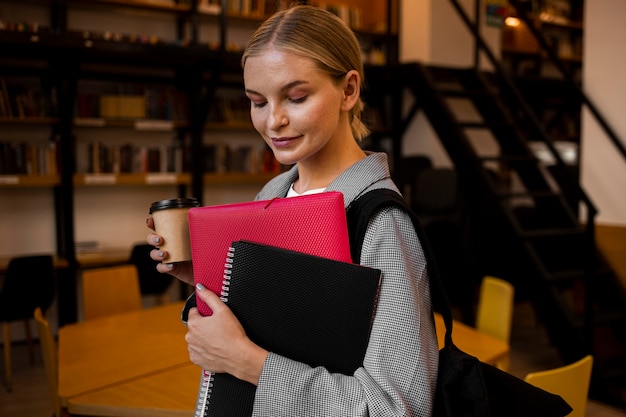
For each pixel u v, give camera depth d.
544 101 7.62
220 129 5.83
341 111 0.94
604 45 4.20
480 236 5.81
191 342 0.88
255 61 0.86
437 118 5.24
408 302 0.79
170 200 1.03
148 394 1.94
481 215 5.69
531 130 7.46
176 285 5.75
